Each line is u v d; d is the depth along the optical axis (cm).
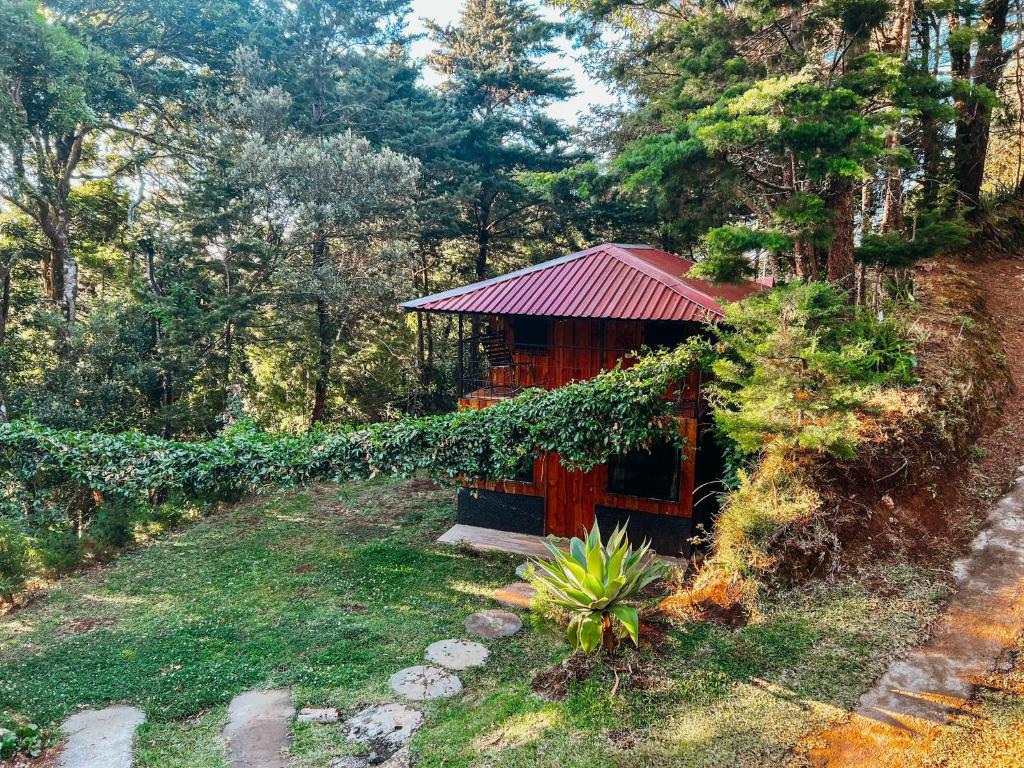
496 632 943
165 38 2197
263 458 1184
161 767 669
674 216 1505
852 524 762
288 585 1156
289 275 1922
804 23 1170
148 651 934
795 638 655
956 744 488
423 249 2567
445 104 2650
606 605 698
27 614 1096
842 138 920
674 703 608
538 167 2562
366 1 2456
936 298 1315
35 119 1841
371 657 887
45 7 1911
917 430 856
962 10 1513
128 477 1217
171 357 1944
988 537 731
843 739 518
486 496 1380
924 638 611
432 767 603
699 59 1289
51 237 2033
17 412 1794
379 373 2472
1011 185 2105
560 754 573
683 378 1105
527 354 1363
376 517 1514
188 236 2053
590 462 1096
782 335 768
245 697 800
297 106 2259
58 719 772
